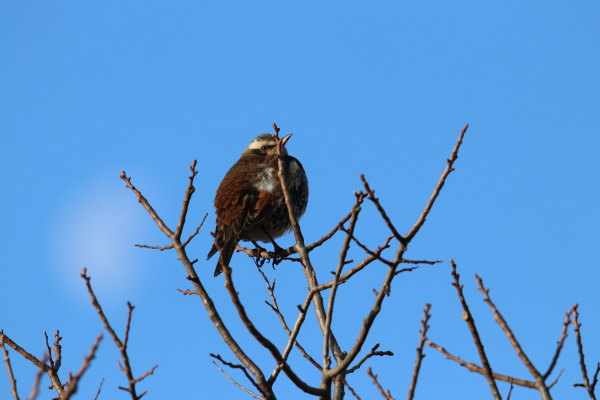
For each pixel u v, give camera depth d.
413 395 7.86
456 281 8.03
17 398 8.15
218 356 9.00
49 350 10.28
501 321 7.82
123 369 7.91
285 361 8.88
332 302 9.60
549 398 7.59
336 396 10.32
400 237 8.84
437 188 8.94
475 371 7.95
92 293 7.96
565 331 7.85
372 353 10.77
